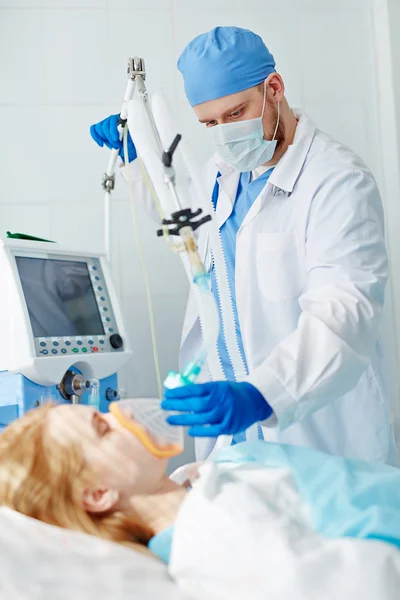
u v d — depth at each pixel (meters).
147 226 3.00
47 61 2.97
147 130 1.65
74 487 1.33
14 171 2.95
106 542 1.21
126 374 2.95
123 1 3.01
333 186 2.04
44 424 1.37
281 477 1.39
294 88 3.08
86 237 2.97
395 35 3.02
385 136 3.07
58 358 2.11
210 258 2.31
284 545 1.12
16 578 1.12
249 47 2.11
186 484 1.53
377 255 1.91
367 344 1.74
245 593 1.13
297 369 1.62
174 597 1.14
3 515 1.25
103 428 1.37
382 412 2.11
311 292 1.81
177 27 3.03
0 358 2.10
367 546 1.13
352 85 3.10
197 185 1.72
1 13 2.96
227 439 1.92
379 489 1.37
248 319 2.19
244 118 2.12
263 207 2.24
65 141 2.97
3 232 2.93
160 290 2.99
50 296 2.24
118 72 3.00
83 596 1.12
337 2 3.11
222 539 1.16
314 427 2.08
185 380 1.45
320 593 1.08
